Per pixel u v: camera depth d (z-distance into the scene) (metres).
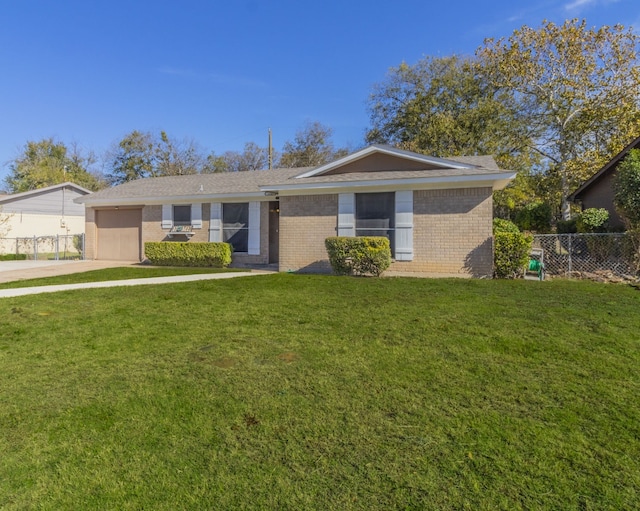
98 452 2.31
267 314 5.68
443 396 2.99
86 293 7.57
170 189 15.16
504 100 24.00
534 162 23.27
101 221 15.79
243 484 2.02
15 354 4.08
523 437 2.41
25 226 22.78
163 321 5.38
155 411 2.81
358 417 2.69
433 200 9.88
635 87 19.02
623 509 1.82
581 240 10.20
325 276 9.70
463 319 5.18
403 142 26.97
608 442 2.35
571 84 20.11
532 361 3.69
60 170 38.19
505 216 22.47
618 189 10.15
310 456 2.25
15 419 2.71
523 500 1.88
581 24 20.03
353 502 1.88
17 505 1.89
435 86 26.06
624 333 4.48
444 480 2.03
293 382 3.29
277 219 13.77
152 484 2.03
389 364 3.65
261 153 38.75
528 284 8.00
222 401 2.95
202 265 13.02
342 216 10.73
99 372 3.56
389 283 8.34
